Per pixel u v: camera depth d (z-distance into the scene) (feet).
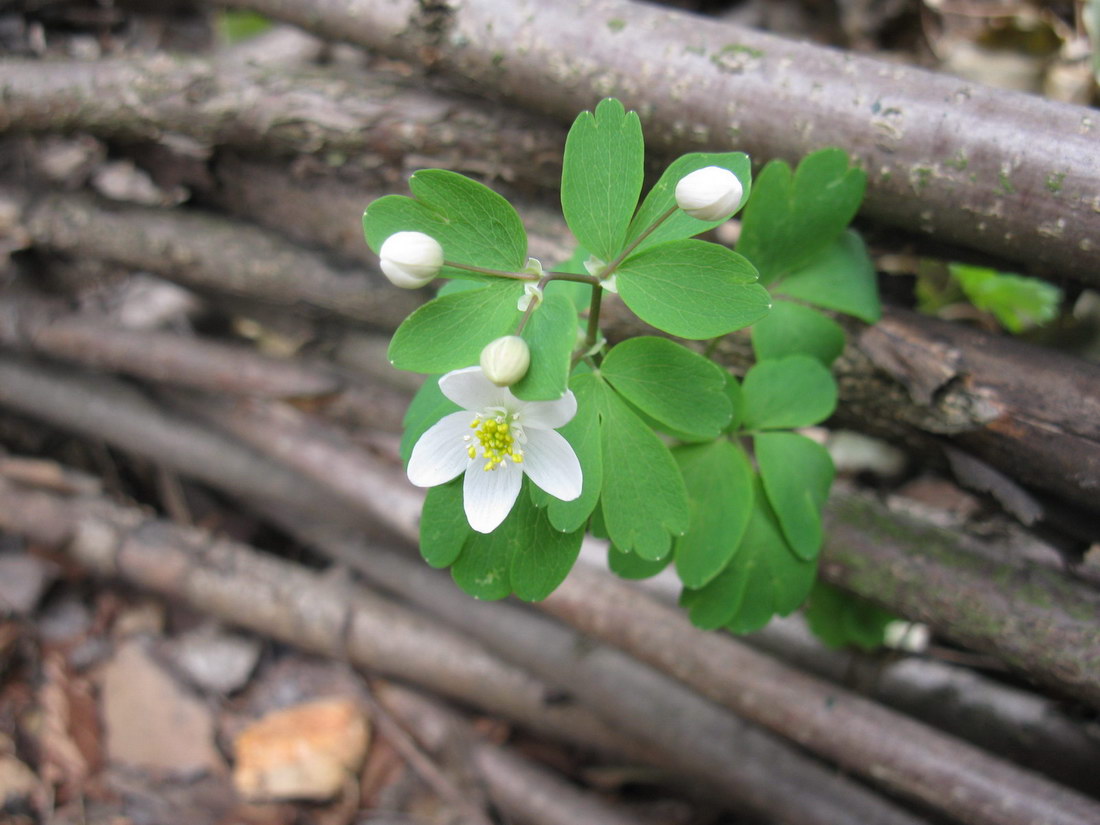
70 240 0.59
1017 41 0.69
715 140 0.44
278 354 0.64
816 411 0.39
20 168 0.63
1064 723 0.46
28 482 0.62
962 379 0.41
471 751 0.55
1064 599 0.41
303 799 0.53
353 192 0.54
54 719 0.55
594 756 0.56
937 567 0.44
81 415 0.62
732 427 0.39
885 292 0.51
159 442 0.62
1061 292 0.49
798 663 0.51
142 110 0.53
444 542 0.33
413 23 0.47
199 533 0.61
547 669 0.53
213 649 0.59
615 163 0.31
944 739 0.44
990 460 0.43
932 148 0.40
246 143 0.53
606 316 0.47
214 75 0.52
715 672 0.47
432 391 0.35
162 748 0.55
